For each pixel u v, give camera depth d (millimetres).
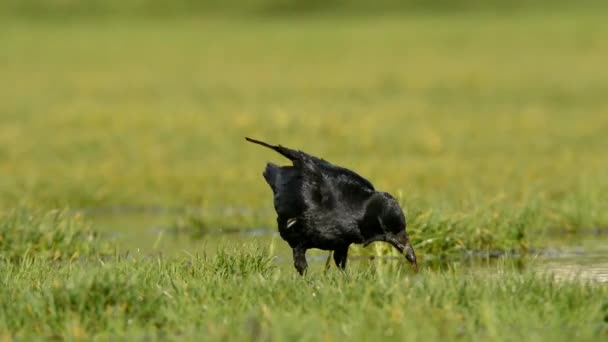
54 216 46656
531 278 30531
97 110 98938
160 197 61812
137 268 32938
